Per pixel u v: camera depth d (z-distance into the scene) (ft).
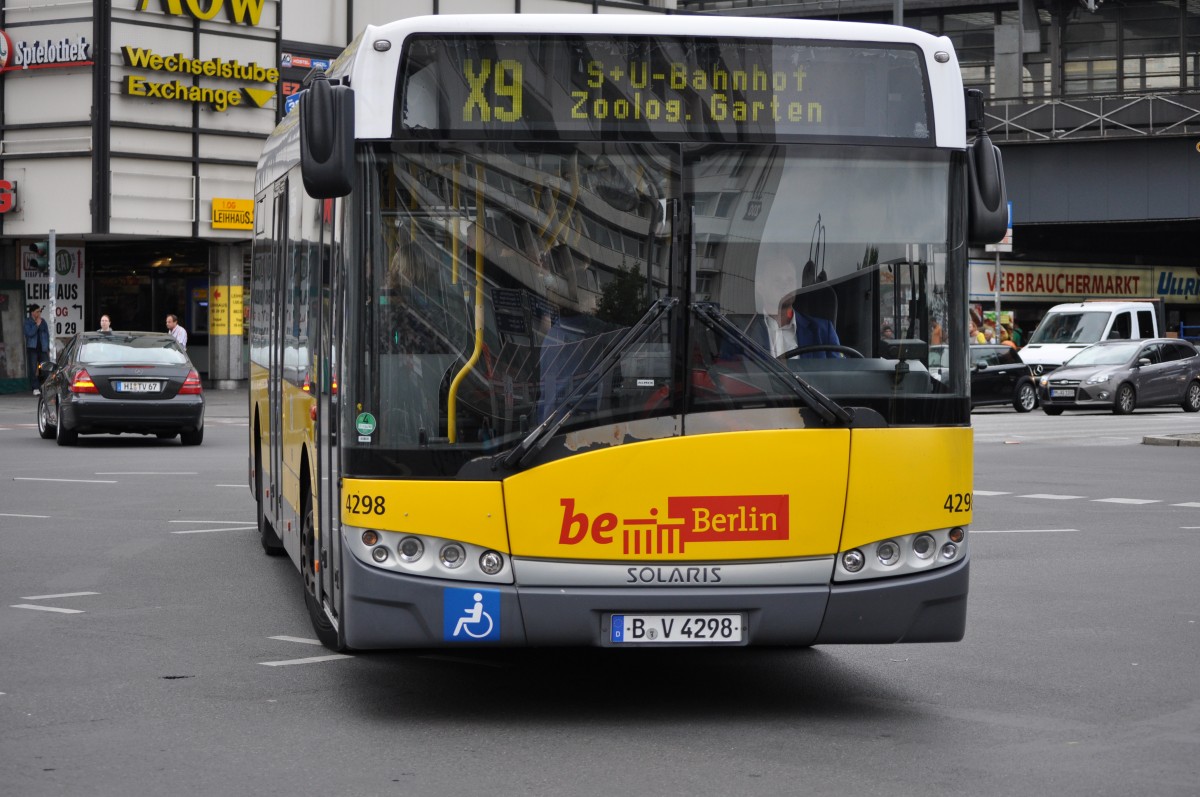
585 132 39.42
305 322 50.49
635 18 39.83
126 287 240.94
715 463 38.42
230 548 74.28
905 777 35.06
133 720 40.63
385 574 38.24
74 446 139.03
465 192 39.11
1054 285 309.01
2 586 63.05
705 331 38.91
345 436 38.83
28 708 41.98
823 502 38.86
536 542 38.14
